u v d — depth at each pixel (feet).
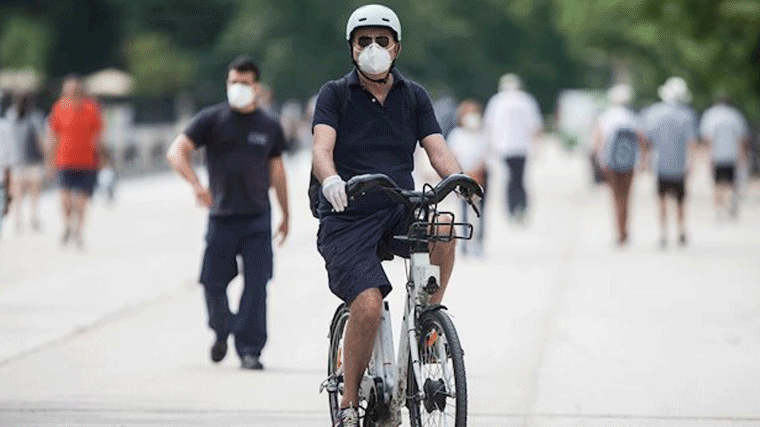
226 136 88.99
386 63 60.44
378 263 60.75
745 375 86.07
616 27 339.36
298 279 138.82
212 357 91.09
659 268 147.64
